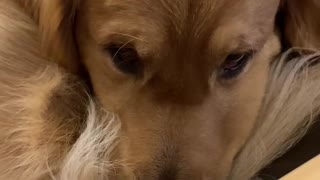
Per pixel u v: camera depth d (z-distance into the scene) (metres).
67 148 0.42
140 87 0.40
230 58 0.40
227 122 0.41
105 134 0.41
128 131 0.41
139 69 0.40
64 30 0.44
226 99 0.41
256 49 0.41
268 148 0.43
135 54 0.40
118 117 0.42
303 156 0.41
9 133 0.41
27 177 0.40
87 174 0.40
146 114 0.40
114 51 0.41
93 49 0.42
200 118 0.40
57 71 0.44
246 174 0.42
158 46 0.39
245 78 0.42
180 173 0.38
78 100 0.44
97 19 0.41
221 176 0.40
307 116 0.43
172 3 0.39
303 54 0.46
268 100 0.45
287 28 0.46
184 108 0.40
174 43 0.39
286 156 0.42
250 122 0.43
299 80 0.45
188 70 0.39
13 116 0.41
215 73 0.40
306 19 0.46
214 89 0.41
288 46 0.47
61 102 0.43
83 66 0.45
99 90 0.43
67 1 0.43
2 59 0.43
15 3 0.46
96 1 0.41
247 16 0.39
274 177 0.41
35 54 0.44
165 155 0.39
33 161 0.40
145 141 0.40
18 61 0.44
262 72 0.43
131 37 0.39
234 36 0.39
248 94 0.42
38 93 0.42
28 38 0.45
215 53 0.39
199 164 0.39
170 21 0.39
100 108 0.43
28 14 0.45
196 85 0.39
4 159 0.40
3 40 0.44
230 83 0.41
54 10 0.43
